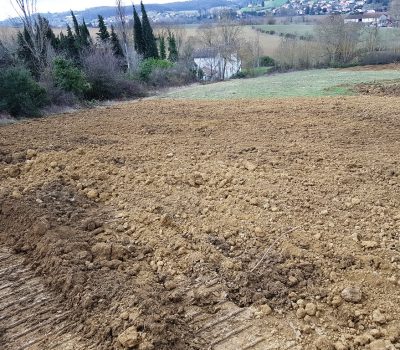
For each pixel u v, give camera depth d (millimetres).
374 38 29016
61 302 4449
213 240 5211
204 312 4195
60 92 16375
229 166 7340
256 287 4438
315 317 3998
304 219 5488
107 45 26438
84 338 3904
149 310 3990
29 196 6367
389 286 4266
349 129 9320
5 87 13562
